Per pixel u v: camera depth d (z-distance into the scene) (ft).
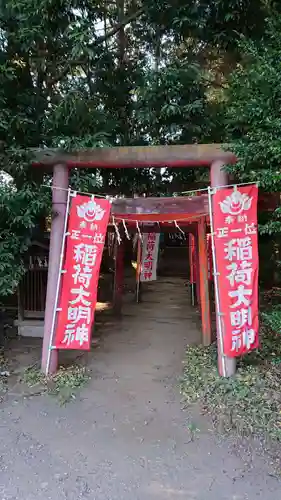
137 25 21.38
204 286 22.15
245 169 14.98
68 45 17.92
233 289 16.44
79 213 16.78
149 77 18.12
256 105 13.53
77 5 17.78
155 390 16.43
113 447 12.28
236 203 16.19
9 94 17.19
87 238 16.98
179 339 23.86
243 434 12.74
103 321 28.55
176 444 12.41
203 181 21.85
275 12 14.56
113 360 20.04
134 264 58.80
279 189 14.12
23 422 13.76
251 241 16.63
